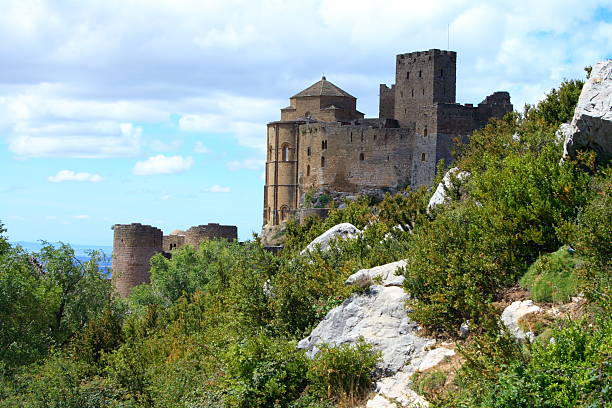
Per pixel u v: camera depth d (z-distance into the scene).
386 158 125.56
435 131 118.44
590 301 17.42
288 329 26.42
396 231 32.41
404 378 20.05
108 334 38.50
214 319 34.78
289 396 22.11
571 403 14.95
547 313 18.59
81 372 33.03
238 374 22.89
